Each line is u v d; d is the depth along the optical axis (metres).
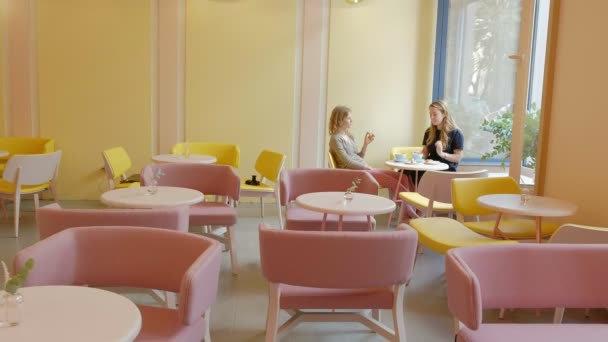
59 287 1.75
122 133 6.60
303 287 2.45
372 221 3.98
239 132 6.74
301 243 2.19
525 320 3.37
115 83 6.52
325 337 3.06
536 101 4.45
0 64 6.35
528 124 4.55
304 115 6.80
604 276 2.17
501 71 5.32
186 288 1.84
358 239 2.19
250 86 6.69
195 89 6.62
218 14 6.55
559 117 4.10
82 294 1.69
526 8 4.47
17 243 4.73
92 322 1.50
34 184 5.02
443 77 6.77
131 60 6.50
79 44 6.43
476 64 5.94
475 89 5.96
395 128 6.95
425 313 3.48
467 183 4.05
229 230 4.11
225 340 2.99
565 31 4.03
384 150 6.96
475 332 2.03
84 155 6.59
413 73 6.88
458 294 1.95
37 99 6.48
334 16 6.69
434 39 6.84
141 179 4.14
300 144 6.85
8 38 6.34
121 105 6.56
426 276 4.24
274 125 6.78
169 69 6.57
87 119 6.54
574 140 3.93
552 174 4.19
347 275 2.24
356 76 6.81
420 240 3.55
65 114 6.50
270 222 5.85
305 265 2.22
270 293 2.36
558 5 4.09
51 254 2.06
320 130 6.86
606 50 3.62
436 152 5.71
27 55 6.39
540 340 1.98
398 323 2.41
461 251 2.08
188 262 2.15
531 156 4.51
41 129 6.50
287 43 6.67
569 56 3.98
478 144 5.90
